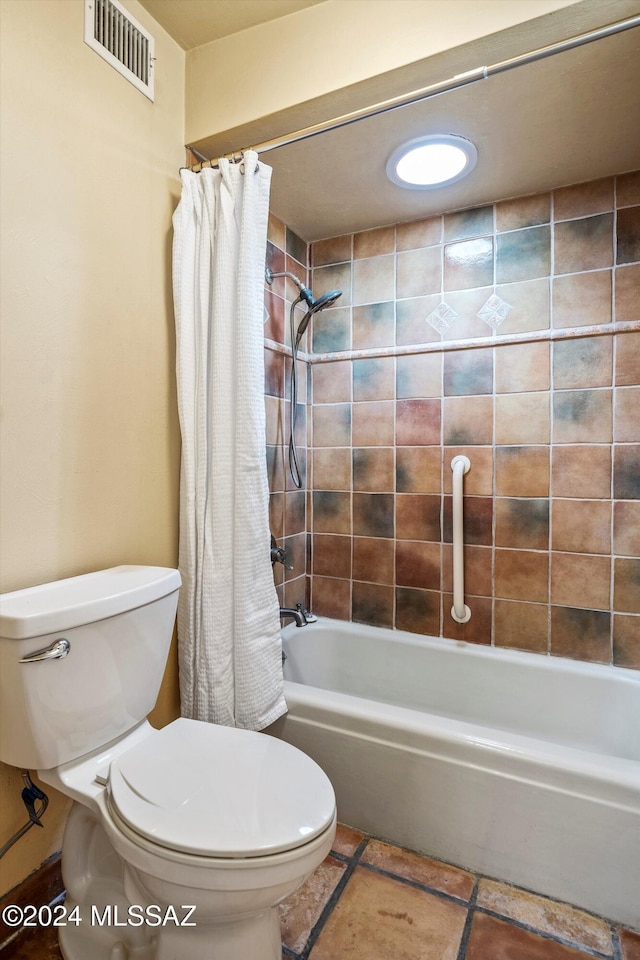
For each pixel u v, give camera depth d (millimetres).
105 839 1079
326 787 928
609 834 1117
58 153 1110
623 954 1048
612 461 1691
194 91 1477
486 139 1498
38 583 1089
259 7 1325
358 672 2029
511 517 1841
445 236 1927
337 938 1075
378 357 2055
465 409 1901
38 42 1064
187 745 1037
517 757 1192
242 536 1348
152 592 1104
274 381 1965
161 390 1418
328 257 2148
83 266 1175
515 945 1065
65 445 1144
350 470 2127
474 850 1247
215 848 766
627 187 1657
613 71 1229
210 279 1401
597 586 1725
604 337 1690
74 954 998
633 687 1592
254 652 1359
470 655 1846
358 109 1357
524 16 1111
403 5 1227
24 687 883
